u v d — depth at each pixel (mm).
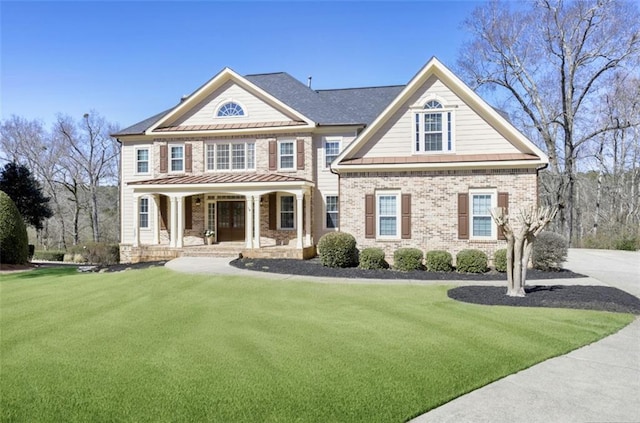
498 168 17391
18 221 23266
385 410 4902
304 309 10117
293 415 4797
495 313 9484
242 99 24656
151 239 25719
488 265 17094
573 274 15070
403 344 7273
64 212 53812
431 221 18000
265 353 6879
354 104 26391
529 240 11195
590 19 31656
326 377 5848
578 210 40594
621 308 9695
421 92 18547
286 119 24172
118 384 5703
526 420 4699
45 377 5984
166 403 5129
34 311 10352
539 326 8406
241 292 12258
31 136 48062
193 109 25125
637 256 23125
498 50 35281
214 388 5527
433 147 18438
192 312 9914
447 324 8570
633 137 37469
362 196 18672
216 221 25078
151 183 22953
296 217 23922
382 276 14836
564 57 33625
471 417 4766
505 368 6199
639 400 5207
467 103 18188
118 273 16766
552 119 34969
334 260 16969
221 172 24688
